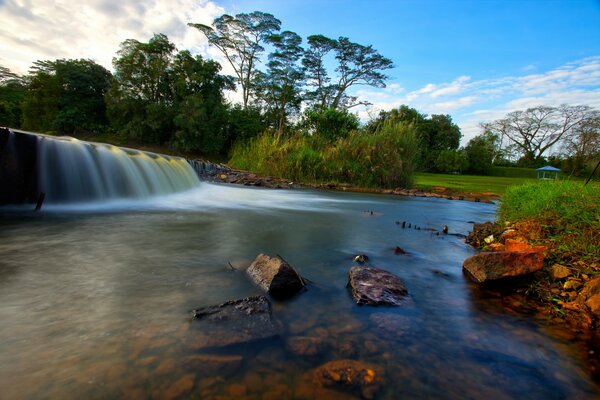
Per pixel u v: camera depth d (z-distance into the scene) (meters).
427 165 46.56
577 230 3.37
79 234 3.98
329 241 4.25
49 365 1.45
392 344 1.78
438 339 1.87
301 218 6.16
